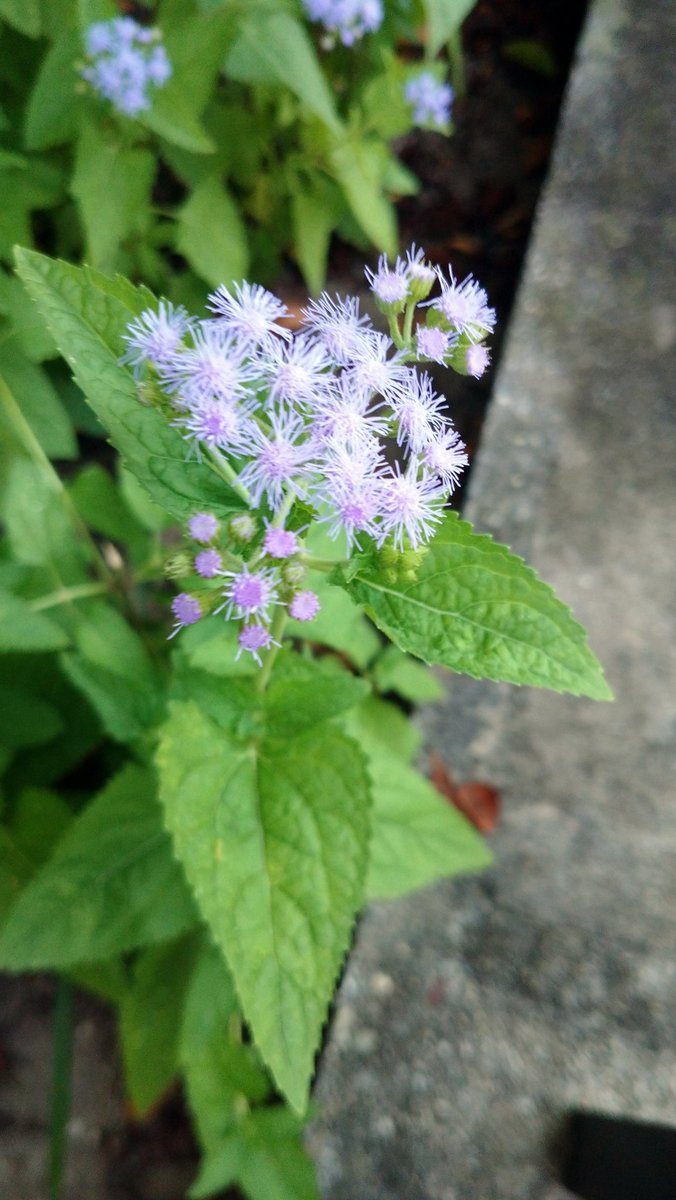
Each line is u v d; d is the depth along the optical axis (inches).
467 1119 10.6
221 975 8.5
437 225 15.0
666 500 13.3
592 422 13.4
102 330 5.9
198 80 8.8
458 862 9.1
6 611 7.9
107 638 8.2
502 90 15.7
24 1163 10.6
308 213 11.5
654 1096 10.8
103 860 8.0
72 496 9.5
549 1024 11.0
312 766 7.2
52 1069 11.0
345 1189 10.2
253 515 6.2
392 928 11.3
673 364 13.8
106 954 7.8
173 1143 10.8
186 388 5.6
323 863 7.0
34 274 5.8
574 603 12.7
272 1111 8.7
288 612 6.2
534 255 13.9
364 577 6.2
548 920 11.5
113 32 8.3
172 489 6.2
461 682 12.3
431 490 6.0
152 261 10.7
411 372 6.1
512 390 13.4
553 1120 10.6
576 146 14.3
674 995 11.2
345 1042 10.7
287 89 10.5
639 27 14.7
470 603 5.9
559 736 12.3
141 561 9.6
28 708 9.3
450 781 11.9
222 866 6.8
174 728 7.1
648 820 12.0
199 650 7.3
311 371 5.8
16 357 9.0
